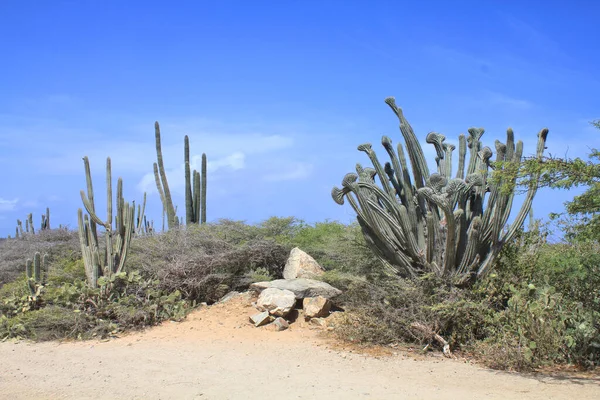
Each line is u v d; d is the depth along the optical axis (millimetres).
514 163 8164
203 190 19922
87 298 11508
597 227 7750
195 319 11453
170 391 6973
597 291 10047
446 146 11055
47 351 9594
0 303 12352
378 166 10430
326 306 11148
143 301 11758
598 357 8727
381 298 10305
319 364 8375
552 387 7273
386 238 10367
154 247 13891
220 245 13828
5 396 6926
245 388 7074
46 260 15438
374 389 7047
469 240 9859
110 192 12578
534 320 8812
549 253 11180
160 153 19906
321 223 16797
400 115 10320
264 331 10508
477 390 7070
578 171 7543
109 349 9562
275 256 13961
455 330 9383
